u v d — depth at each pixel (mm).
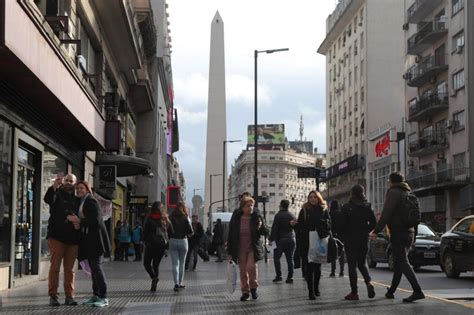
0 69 10703
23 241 14203
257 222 10773
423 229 21562
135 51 26516
